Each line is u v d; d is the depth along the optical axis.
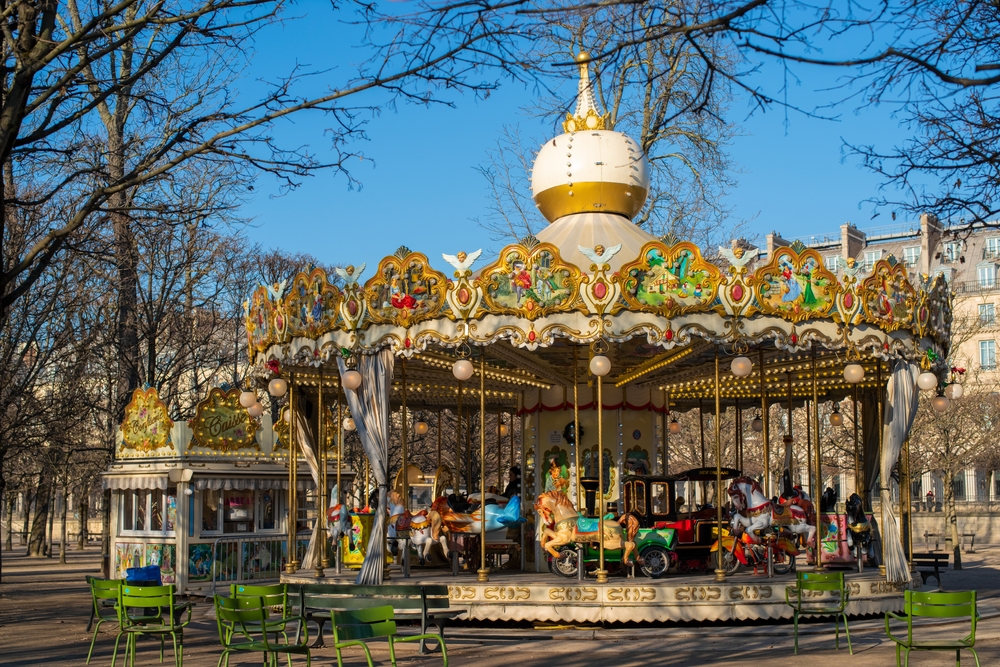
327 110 10.65
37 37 9.81
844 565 20.81
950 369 20.94
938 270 19.69
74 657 14.58
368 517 22.34
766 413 18.23
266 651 11.68
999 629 16.36
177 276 31.39
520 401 21.89
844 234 62.91
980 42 10.99
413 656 14.01
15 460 42.78
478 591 16.42
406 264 16.89
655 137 25.75
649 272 16.20
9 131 9.74
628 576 17.84
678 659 13.36
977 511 51.88
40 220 21.56
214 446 24.94
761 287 16.50
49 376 31.33
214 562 24.36
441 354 19.16
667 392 23.98
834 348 17.69
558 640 15.09
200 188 24.86
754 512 18.20
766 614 16.25
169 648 15.35
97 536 69.12
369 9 9.04
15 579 32.69
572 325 16.16
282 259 47.59
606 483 20.22
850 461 45.16
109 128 22.38
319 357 18.05
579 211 19.86
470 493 24.67
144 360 34.50
